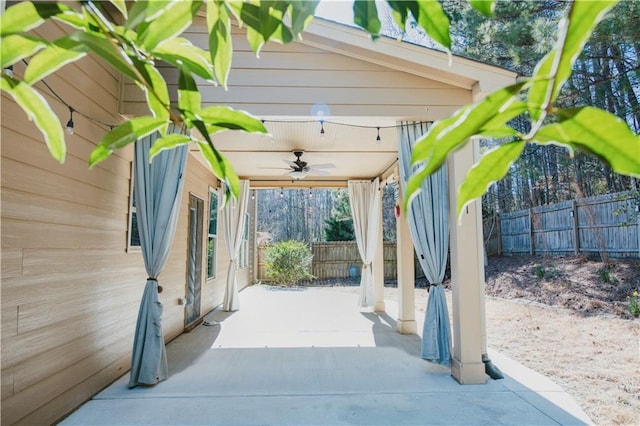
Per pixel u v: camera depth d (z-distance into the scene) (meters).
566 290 7.75
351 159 6.00
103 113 3.34
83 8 0.58
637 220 7.42
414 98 3.66
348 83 3.64
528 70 7.60
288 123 4.23
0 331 2.18
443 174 3.84
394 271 13.37
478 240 3.67
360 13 0.64
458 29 8.12
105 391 3.26
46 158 2.59
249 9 0.67
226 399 3.16
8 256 2.25
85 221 3.06
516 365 4.09
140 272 4.07
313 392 3.32
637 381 3.87
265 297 9.37
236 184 0.75
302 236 24.73
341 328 5.87
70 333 2.85
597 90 7.60
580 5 0.41
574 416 2.85
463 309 3.56
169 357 4.37
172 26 0.62
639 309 6.07
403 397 3.20
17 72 2.26
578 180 9.52
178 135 0.72
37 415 2.47
